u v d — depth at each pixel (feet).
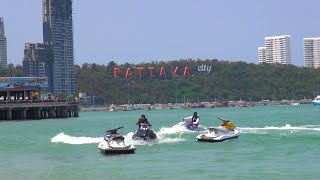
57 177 244.83
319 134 423.23
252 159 285.64
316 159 280.51
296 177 229.04
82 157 310.65
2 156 328.90
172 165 270.46
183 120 480.23
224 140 381.40
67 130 590.96
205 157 297.94
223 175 237.45
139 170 257.34
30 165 284.61
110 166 272.51
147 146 358.64
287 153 307.58
